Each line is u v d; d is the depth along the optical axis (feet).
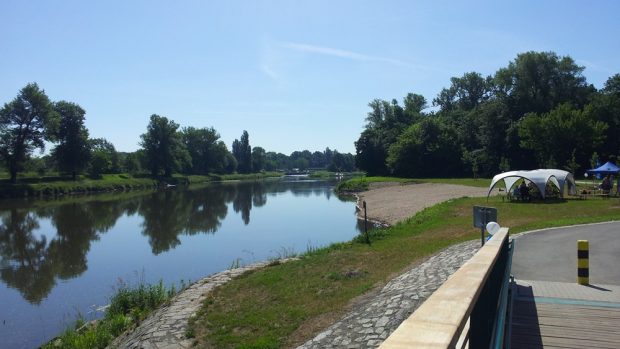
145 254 86.63
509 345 18.21
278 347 33.60
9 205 188.03
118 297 52.65
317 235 102.68
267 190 283.79
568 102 244.42
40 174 285.84
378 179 274.36
